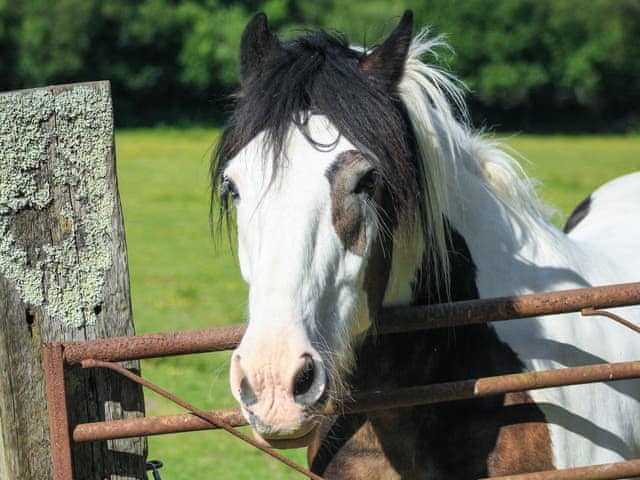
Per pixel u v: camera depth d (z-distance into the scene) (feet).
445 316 8.45
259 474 19.03
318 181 7.54
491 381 8.30
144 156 86.89
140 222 53.52
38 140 7.61
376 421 9.22
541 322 9.71
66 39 114.21
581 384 9.07
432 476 9.24
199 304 34.17
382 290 8.39
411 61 9.14
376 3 117.29
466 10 118.11
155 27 116.37
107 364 7.47
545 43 119.34
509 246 10.07
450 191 9.48
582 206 15.85
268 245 7.41
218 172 8.64
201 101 123.34
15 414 7.80
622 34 119.55
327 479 9.57
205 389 24.40
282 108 7.75
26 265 7.71
